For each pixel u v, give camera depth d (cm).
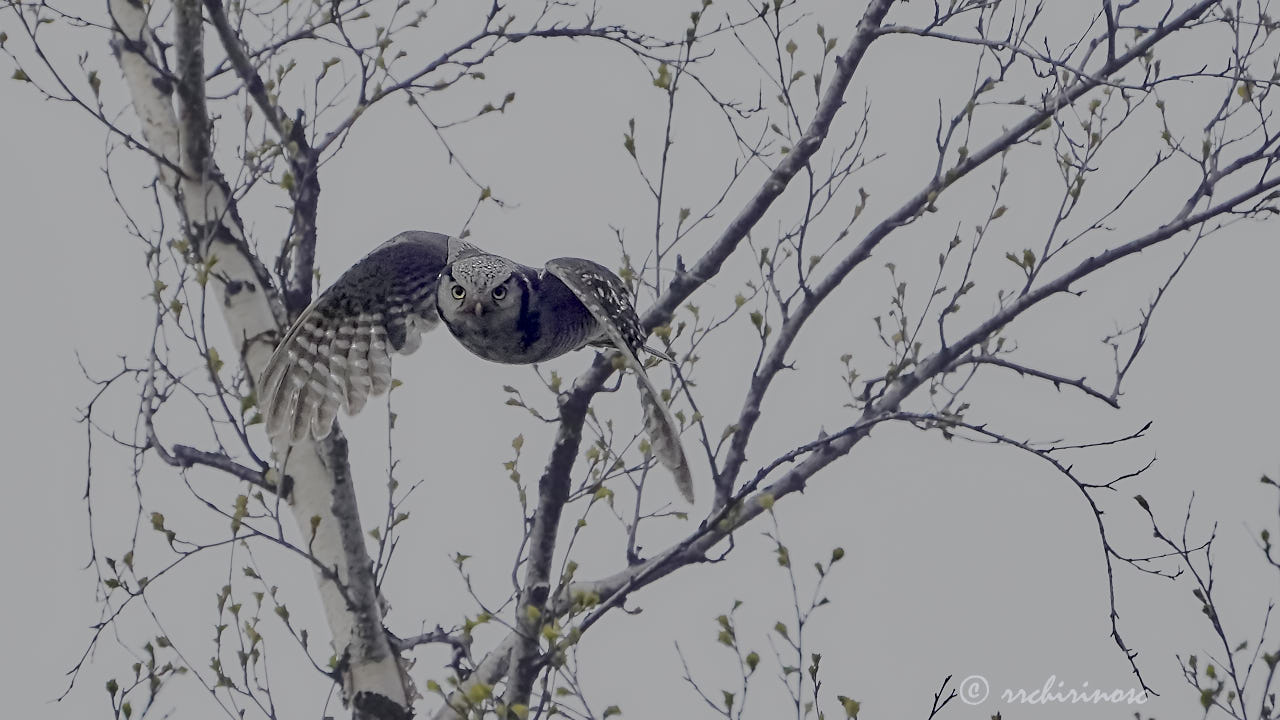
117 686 1178
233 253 1307
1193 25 1395
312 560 1185
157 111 1368
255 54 1397
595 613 1175
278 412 1087
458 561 1132
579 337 1183
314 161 1341
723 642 1030
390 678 1267
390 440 1252
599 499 1151
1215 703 1121
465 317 1116
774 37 1366
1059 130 1345
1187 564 1166
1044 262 1421
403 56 1389
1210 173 1437
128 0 1386
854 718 1020
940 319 1435
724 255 1399
